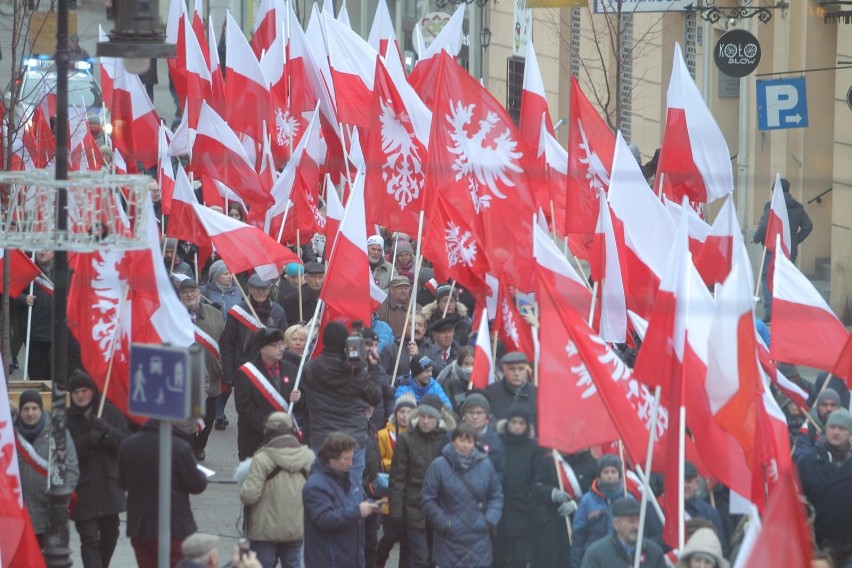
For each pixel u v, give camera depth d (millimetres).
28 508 19078
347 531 18281
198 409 14391
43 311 28828
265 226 29922
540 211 25609
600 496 18109
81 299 20969
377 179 25953
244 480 18938
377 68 25875
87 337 21000
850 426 19062
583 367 17797
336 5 72875
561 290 21281
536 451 19219
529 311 21750
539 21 54469
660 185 26625
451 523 18500
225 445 27922
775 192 26938
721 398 16828
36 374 29188
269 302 26422
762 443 17047
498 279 23844
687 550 15477
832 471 19141
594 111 25672
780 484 13617
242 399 22625
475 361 20344
